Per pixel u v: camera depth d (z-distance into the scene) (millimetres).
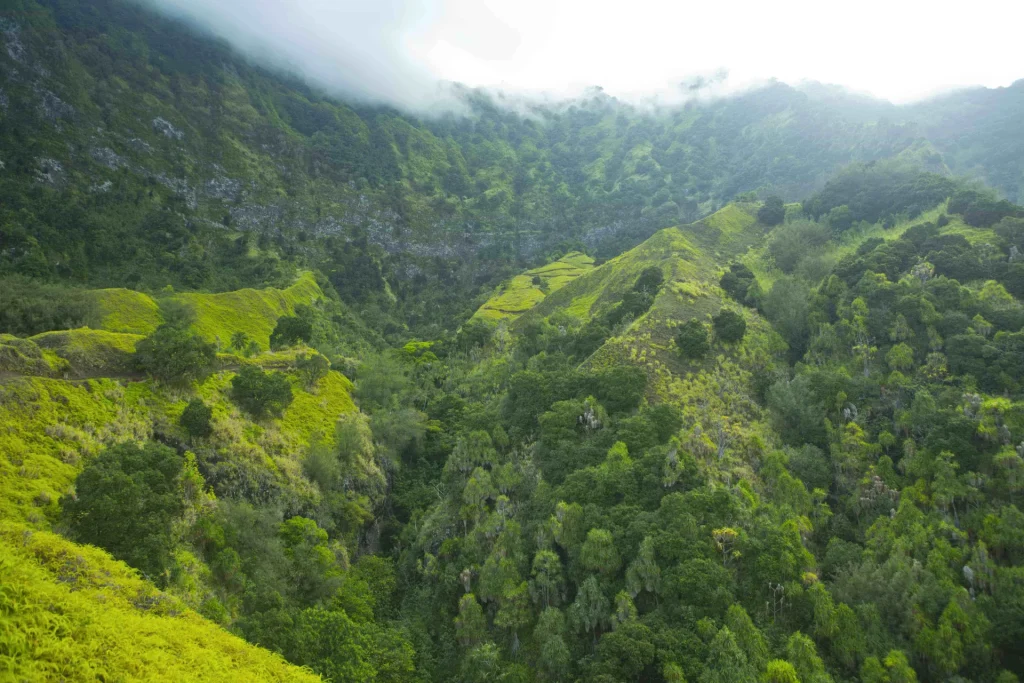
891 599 47781
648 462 59031
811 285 107750
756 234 144750
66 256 155625
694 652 42188
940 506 54875
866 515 59281
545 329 110500
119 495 38719
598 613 47375
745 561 49625
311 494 59938
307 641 42156
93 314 99562
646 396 75250
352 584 54719
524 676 45562
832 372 77062
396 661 45844
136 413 52969
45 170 177750
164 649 29328
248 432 60781
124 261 168000
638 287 110312
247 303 142750
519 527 57062
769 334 91750
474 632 50250
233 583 44250
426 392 102062
